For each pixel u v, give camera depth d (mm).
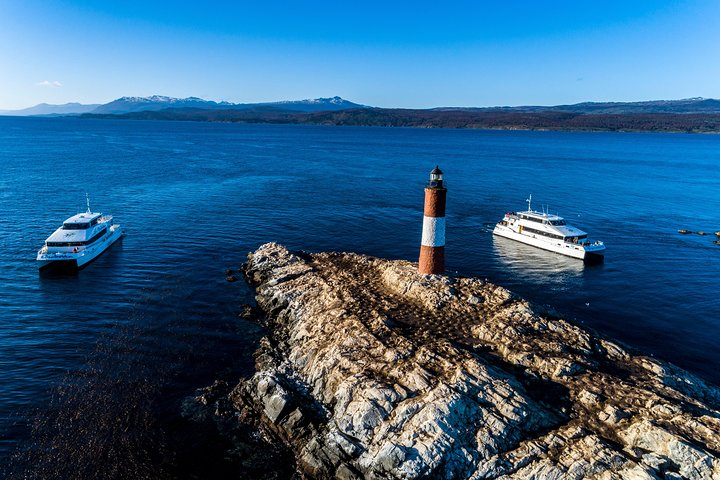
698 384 33312
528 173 154625
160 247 68438
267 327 45406
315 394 33062
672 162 195375
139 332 43188
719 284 59312
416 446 26219
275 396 31750
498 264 66500
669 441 24609
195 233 75625
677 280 60719
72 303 48875
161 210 90375
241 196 105438
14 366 36688
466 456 25875
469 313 39688
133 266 60656
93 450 28719
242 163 165000
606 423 27359
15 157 165125
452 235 80938
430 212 44938
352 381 30859
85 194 101750
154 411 32438
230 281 56375
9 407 31859
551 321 38281
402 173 149875
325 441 28625
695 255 71125
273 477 27797
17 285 53188
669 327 47438
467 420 27203
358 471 27078
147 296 51375
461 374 29844
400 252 68750
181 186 115500
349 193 112438
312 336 38812
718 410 30391
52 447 28688
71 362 37719
